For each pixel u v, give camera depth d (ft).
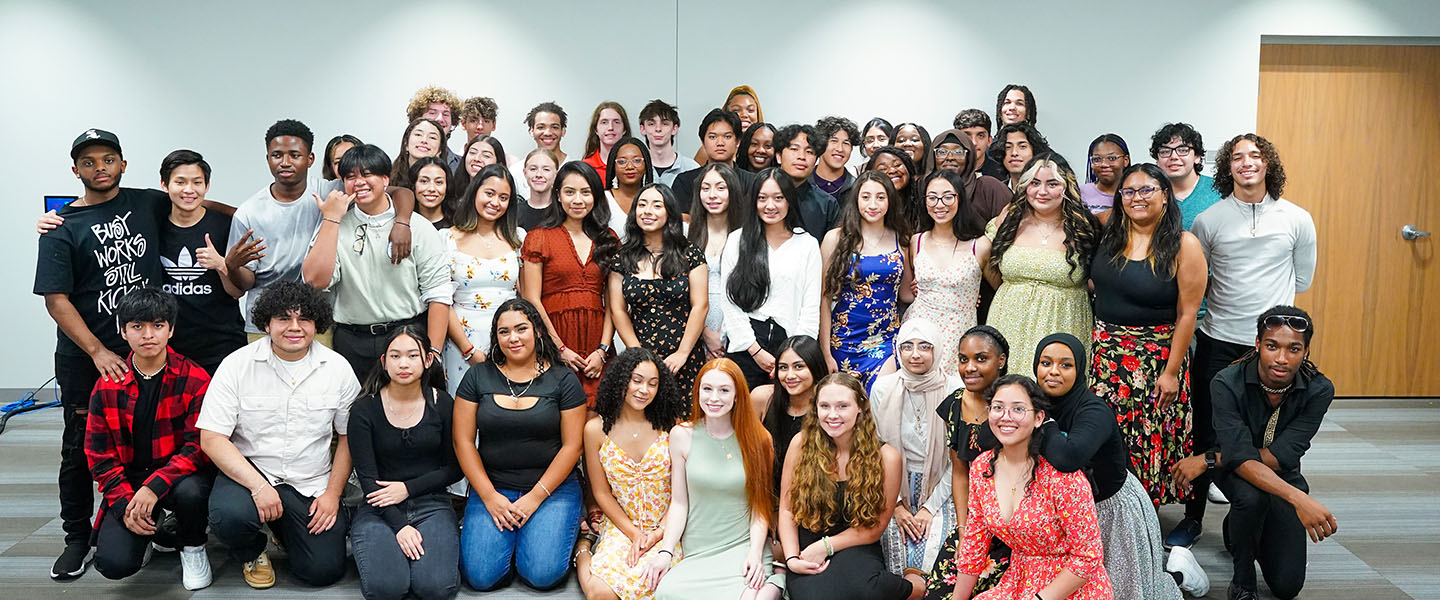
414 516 10.89
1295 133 18.42
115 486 10.57
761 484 10.54
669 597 10.11
